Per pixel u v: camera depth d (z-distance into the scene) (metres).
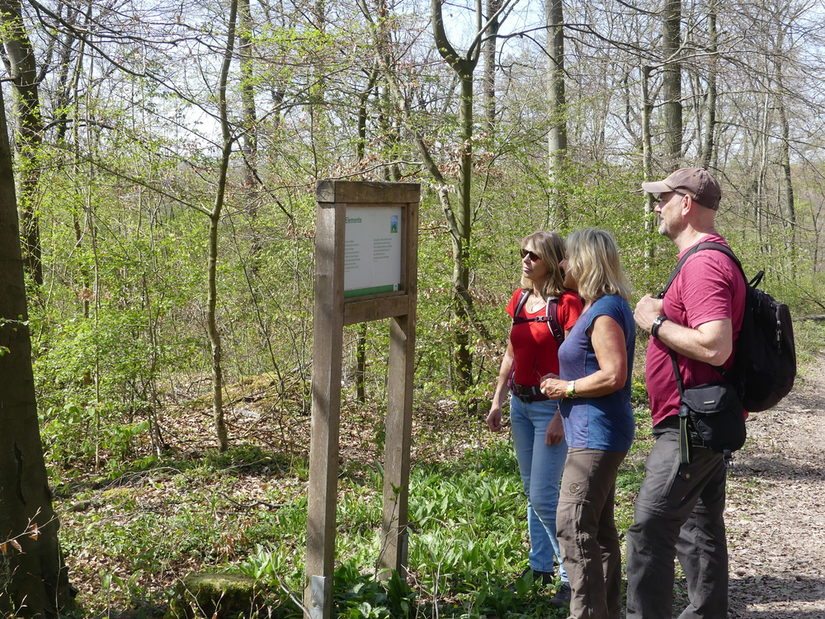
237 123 8.48
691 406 3.40
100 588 5.00
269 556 4.73
